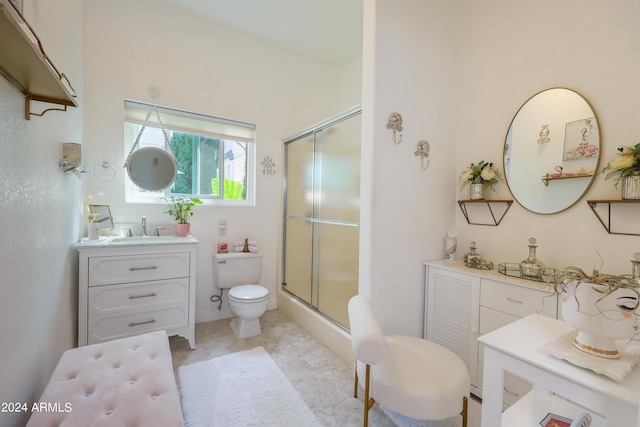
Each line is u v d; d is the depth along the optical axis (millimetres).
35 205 1137
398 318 1885
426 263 1979
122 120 2348
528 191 1818
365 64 1788
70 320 1772
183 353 2148
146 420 938
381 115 1769
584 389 762
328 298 2422
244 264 2715
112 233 2303
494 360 953
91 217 2074
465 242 2162
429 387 1205
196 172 2803
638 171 1336
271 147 3053
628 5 1449
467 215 2150
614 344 843
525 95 1843
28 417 1085
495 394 953
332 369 1956
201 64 2666
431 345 1537
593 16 1562
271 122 3045
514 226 1896
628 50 1448
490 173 1904
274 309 3117
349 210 2201
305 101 3260
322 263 2496
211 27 2711
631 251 1425
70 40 1693
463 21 2188
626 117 1451
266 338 2412
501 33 1960
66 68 1611
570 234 1642
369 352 1169
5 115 874
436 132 2064
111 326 1950
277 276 3141
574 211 1628
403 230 1896
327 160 2445
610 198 1493
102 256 1909
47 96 1069
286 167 3102
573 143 1629
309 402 1622
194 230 2674
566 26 1665
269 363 2018
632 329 784
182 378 1825
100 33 2258
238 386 1755
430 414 1177
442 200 2123
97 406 977
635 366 823
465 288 1745
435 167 2066
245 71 2893
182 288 2178
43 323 1250
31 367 1113
